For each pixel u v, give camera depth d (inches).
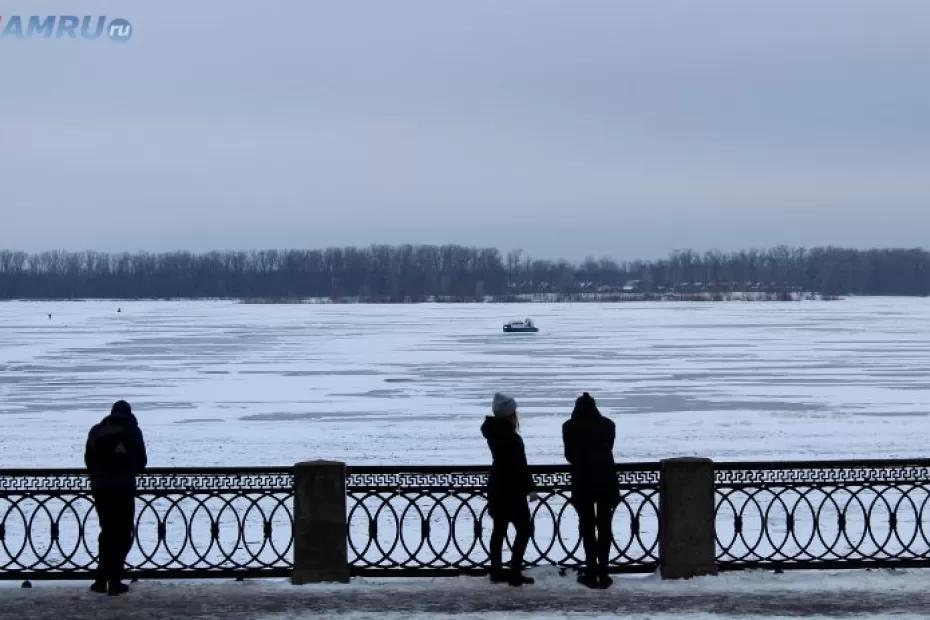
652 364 5644.7
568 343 7751.0
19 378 4953.3
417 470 1047.0
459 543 1493.6
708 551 1031.0
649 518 1704.0
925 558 1073.5
